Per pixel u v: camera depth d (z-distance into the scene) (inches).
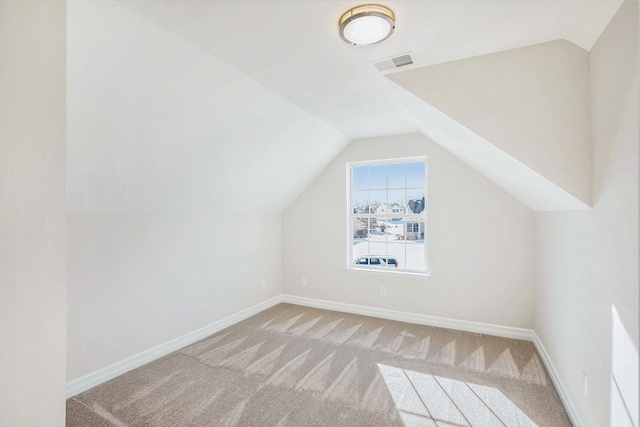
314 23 64.4
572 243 80.2
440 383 96.7
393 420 80.1
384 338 131.0
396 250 160.4
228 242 149.1
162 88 78.4
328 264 172.1
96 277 97.6
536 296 125.3
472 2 57.2
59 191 33.8
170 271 121.1
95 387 95.0
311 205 176.7
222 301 145.0
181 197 118.3
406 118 127.1
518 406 85.7
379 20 60.8
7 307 29.2
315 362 110.3
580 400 74.0
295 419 80.5
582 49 67.5
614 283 55.4
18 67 30.2
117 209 102.4
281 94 102.0
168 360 112.6
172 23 63.8
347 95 103.3
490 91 76.2
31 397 31.0
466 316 140.0
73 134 74.3
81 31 59.3
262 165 133.7
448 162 143.3
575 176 68.1
